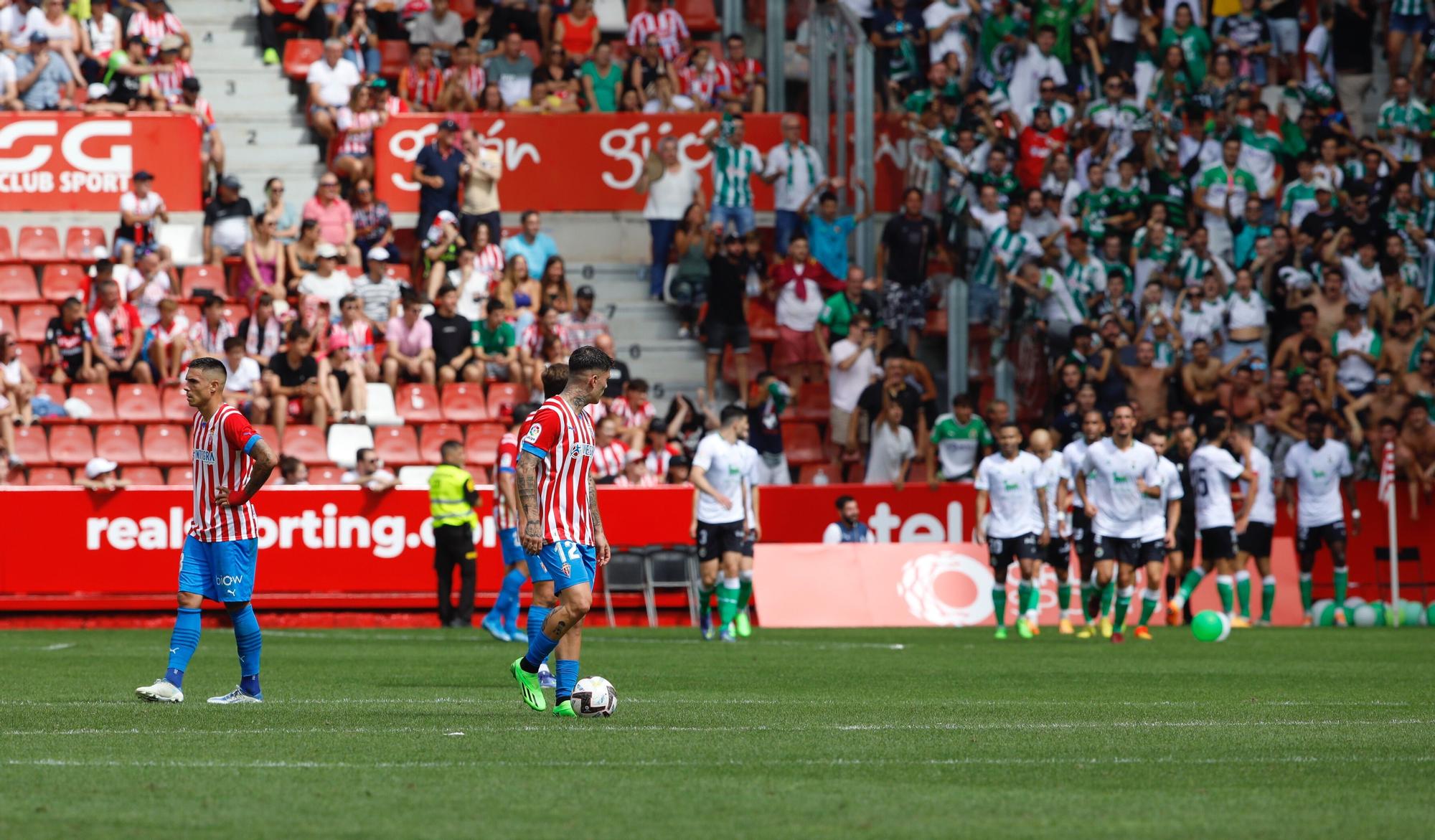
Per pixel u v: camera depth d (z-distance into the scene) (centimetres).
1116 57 9706
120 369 7800
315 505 7056
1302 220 9050
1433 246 8869
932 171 8675
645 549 7300
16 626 6906
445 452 6712
